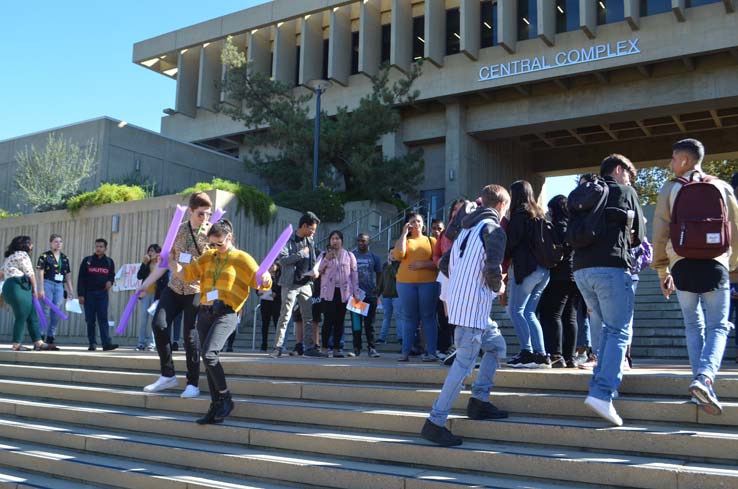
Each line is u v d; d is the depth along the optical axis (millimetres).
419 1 28062
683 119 25906
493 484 4121
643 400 4453
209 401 5965
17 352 8805
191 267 5871
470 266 4648
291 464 4766
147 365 7410
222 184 14625
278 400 5965
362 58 27094
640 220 4703
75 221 15727
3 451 6117
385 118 20969
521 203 5820
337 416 5250
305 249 8773
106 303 10578
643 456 4125
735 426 4094
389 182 20500
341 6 28203
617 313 4449
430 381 5520
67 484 5492
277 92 22141
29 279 9422
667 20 22281
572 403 4637
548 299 6008
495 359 4816
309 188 19984
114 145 22016
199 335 5797
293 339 12961
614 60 22969
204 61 31047
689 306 4438
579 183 5008
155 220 14297
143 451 5566
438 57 26047
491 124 26391
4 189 24016
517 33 25578
